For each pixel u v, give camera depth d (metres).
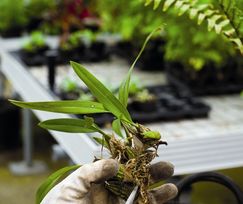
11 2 4.35
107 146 1.11
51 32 4.21
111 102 1.08
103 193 1.07
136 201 1.07
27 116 4.10
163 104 2.69
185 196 1.98
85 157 2.03
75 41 3.67
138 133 1.07
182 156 2.12
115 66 3.67
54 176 1.13
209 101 2.90
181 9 1.36
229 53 2.92
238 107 2.77
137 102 2.54
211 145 2.18
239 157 2.22
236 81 3.03
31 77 3.08
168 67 3.22
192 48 2.85
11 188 3.99
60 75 3.25
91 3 4.01
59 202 1.01
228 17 1.33
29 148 4.20
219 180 1.60
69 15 3.88
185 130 2.38
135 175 1.06
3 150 4.70
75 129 1.10
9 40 4.28
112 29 3.69
